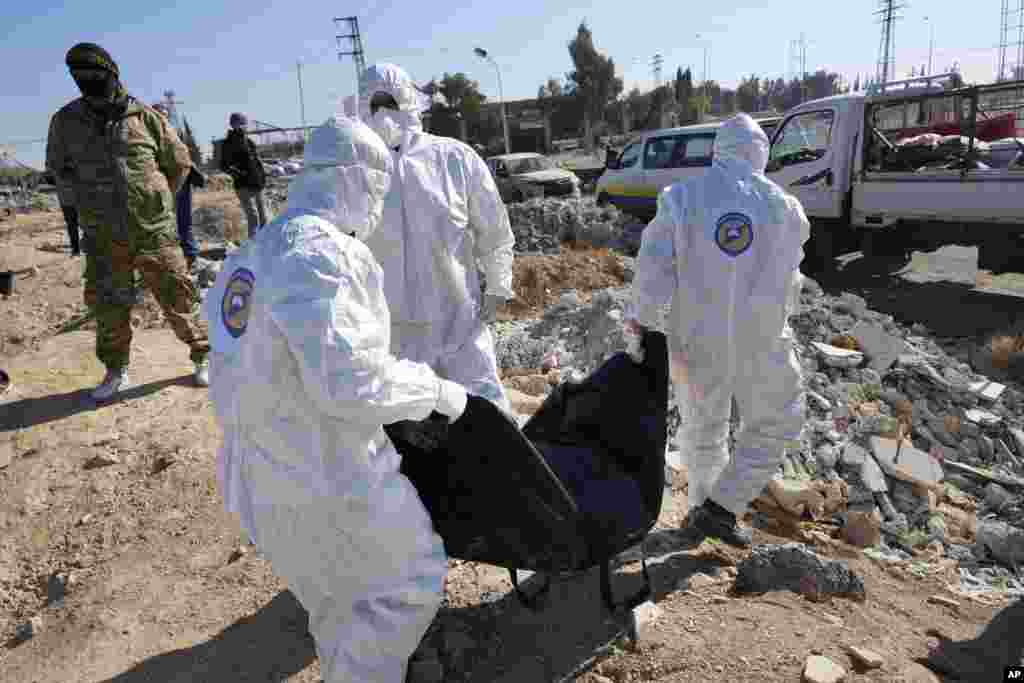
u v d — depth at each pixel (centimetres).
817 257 1116
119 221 520
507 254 372
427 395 221
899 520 486
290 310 200
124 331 558
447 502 260
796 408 368
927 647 316
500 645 298
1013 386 708
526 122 7288
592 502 280
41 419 536
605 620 307
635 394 319
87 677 308
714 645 286
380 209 246
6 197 2539
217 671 299
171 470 457
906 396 658
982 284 1058
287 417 215
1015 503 517
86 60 481
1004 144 952
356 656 228
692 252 349
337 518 219
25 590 390
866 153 1028
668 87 7256
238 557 381
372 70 336
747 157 356
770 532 439
